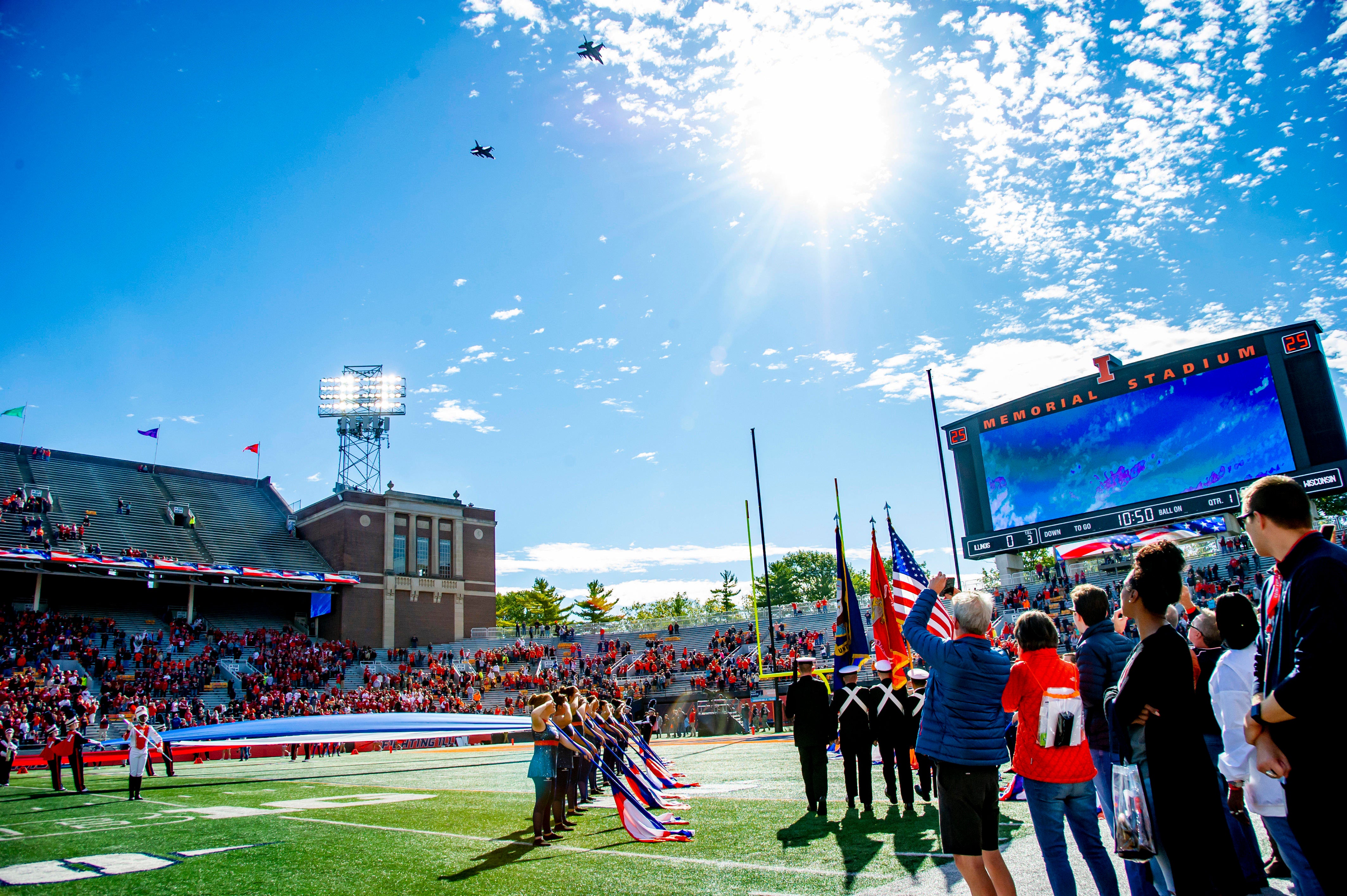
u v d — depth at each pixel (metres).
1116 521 35.91
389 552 61.91
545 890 7.09
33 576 50.59
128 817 13.56
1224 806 4.50
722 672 46.03
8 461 55.31
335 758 34.34
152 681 42.78
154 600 54.88
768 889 6.77
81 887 7.83
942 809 5.30
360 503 61.56
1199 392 34.62
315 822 12.09
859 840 8.73
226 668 47.31
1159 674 4.32
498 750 38.75
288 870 8.38
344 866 8.55
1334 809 3.20
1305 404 32.31
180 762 33.38
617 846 9.06
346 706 44.00
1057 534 37.47
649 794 11.84
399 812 13.00
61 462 58.06
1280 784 4.09
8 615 44.31
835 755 21.23
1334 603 3.29
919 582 14.19
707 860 8.05
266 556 59.53
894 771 13.03
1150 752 4.28
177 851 9.76
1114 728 4.53
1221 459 33.81
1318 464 31.83
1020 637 5.51
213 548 57.50
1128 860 4.28
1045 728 5.18
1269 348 33.22
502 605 100.50
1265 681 3.75
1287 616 3.57
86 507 54.94
